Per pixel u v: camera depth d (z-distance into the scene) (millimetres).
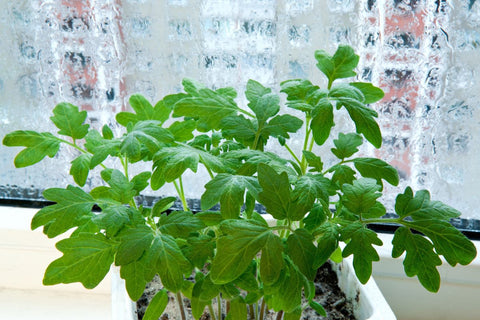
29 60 997
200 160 646
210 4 915
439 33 890
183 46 954
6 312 1117
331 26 915
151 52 964
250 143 685
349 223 630
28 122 1056
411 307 1058
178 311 833
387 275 1026
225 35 938
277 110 665
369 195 594
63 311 1128
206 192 571
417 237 591
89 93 1016
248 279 617
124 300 773
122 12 938
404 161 1002
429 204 611
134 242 568
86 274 607
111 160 1070
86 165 679
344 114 977
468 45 891
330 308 847
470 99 927
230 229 557
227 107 682
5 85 1019
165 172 586
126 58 975
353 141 688
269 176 572
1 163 1110
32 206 1169
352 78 948
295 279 599
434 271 583
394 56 918
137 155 604
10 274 1166
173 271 560
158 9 928
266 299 676
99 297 1177
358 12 896
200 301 654
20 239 1110
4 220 1120
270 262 550
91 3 937
